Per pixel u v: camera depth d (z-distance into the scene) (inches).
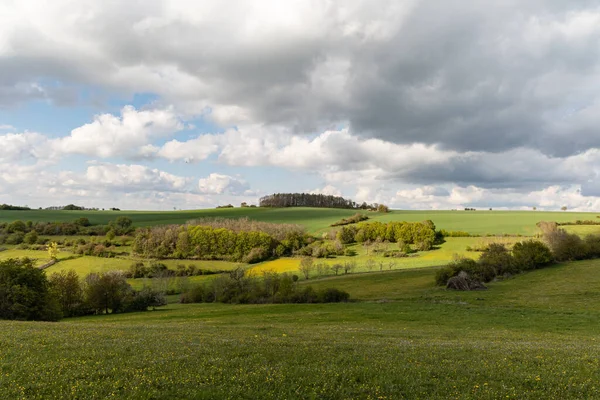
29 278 2220.7
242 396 540.7
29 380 569.3
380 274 4097.0
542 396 579.8
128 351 769.6
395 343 997.2
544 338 1309.1
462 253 5032.0
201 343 885.2
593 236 4060.0
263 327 1441.9
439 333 1376.7
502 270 3452.3
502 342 1124.5
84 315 3085.6
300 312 2338.8
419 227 5772.6
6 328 1095.0
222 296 3410.4
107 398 509.0
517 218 6786.4
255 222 6963.6
